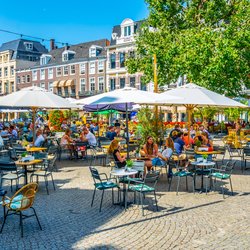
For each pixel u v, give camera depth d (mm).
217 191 9727
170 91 11969
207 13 21562
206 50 18172
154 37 23750
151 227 6660
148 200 8672
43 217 7277
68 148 16125
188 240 6004
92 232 6391
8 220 7055
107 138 17938
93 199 8188
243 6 19594
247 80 20609
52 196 9086
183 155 11352
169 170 10898
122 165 9750
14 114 53906
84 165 14453
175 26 23906
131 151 13969
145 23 24594
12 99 12344
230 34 18812
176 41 22000
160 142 14141
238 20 19031
